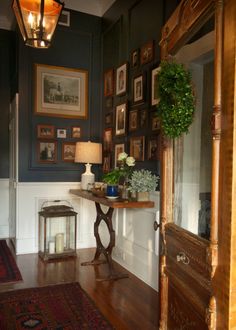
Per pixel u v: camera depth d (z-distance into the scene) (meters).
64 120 4.20
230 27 1.06
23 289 2.79
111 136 3.98
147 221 3.04
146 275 3.02
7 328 2.13
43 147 4.09
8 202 4.90
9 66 4.83
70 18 4.18
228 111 1.08
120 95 3.70
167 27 1.72
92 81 4.35
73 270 3.32
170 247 1.66
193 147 1.44
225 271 1.09
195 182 1.41
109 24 4.12
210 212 1.22
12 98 4.54
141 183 2.84
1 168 4.87
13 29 4.47
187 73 1.47
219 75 1.13
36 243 4.05
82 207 4.28
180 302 1.53
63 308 2.44
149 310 2.44
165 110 1.59
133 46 3.46
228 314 1.07
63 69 4.17
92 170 4.36
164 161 1.74
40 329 2.13
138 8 3.36
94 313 2.37
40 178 4.08
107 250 3.25
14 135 4.23
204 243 1.26
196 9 1.33
